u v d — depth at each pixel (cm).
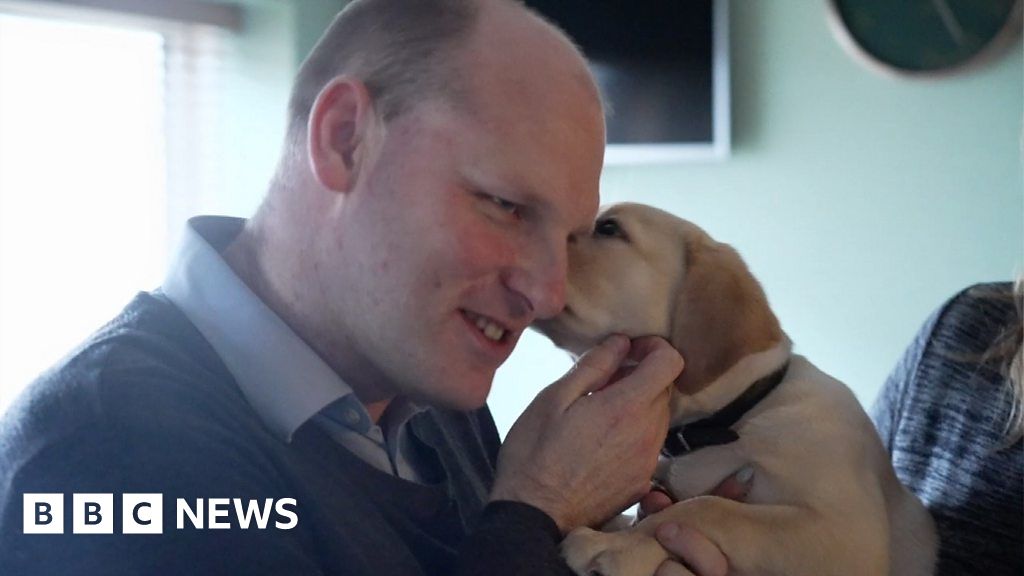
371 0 106
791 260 285
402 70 99
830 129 277
